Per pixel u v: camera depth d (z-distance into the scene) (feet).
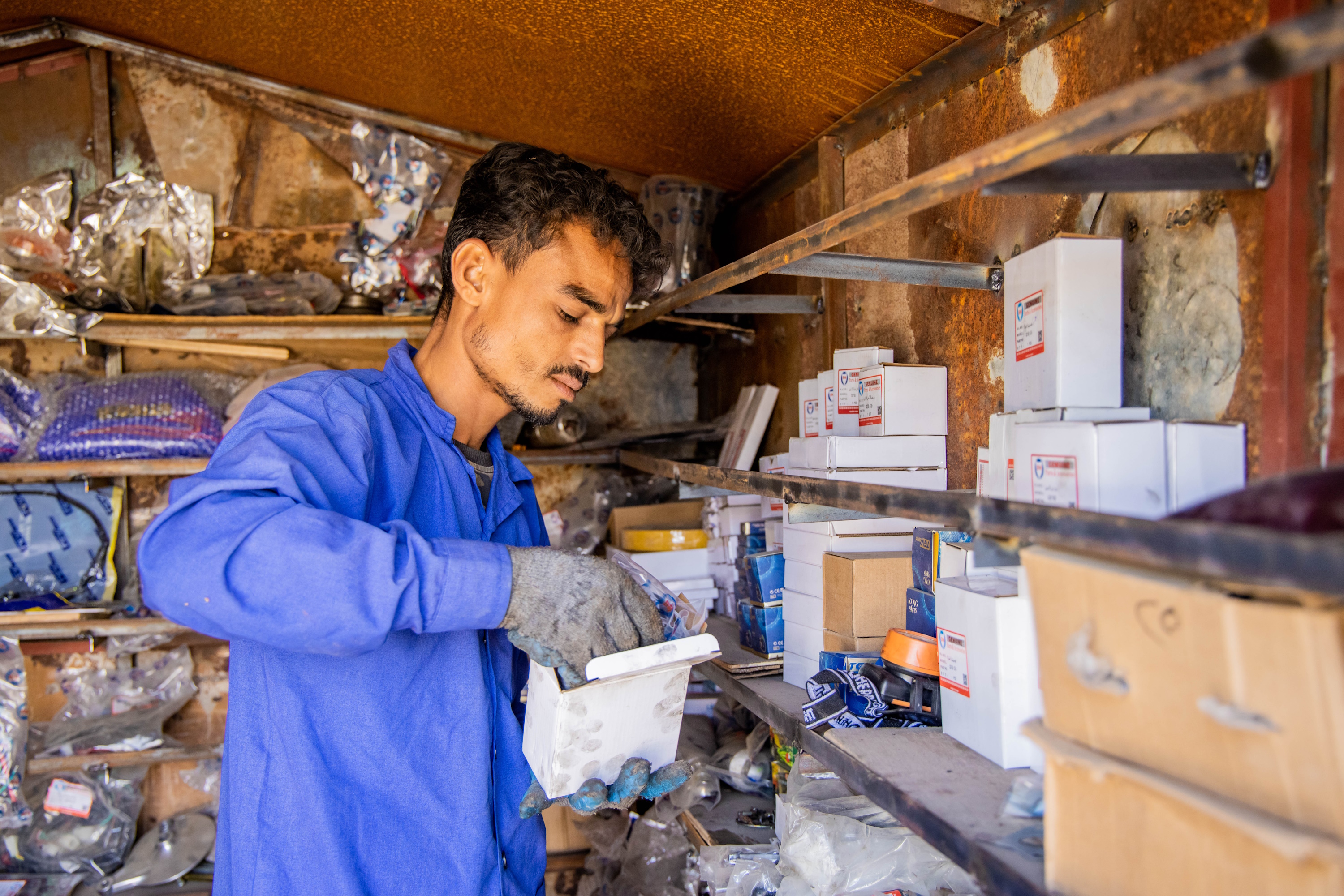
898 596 4.40
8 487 8.68
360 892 3.20
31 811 8.33
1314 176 2.46
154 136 8.94
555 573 2.97
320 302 8.70
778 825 5.00
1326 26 1.34
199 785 9.04
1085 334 3.12
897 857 3.97
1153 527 1.87
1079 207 3.62
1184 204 3.02
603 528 9.53
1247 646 1.73
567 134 8.16
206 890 8.20
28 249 8.39
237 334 8.16
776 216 7.66
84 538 8.83
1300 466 2.50
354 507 3.10
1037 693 3.10
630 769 3.34
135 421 8.32
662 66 5.98
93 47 8.65
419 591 2.73
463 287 3.71
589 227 3.60
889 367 4.62
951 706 3.47
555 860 7.93
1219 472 2.71
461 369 3.92
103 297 8.23
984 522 2.47
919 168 5.09
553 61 6.46
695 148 7.46
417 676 3.43
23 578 8.67
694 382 10.39
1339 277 2.39
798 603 4.98
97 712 8.80
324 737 3.25
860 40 4.79
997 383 4.24
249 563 2.58
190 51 8.50
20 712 8.34
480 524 3.93
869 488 3.12
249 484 2.74
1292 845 1.61
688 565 7.23
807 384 5.69
